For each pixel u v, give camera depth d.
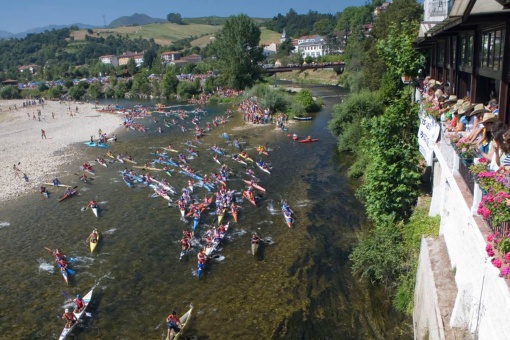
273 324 22.33
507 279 10.65
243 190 41.41
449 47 27.55
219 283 26.20
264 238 31.42
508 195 11.16
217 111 93.38
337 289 24.81
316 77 143.25
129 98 134.25
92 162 54.47
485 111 16.22
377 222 29.62
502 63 15.73
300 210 35.97
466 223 15.00
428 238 20.66
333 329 21.62
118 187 44.22
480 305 12.64
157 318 23.38
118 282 26.88
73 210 38.56
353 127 50.56
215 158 52.47
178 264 28.62
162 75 145.12
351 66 108.94
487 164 13.71
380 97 52.12
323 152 53.31
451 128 18.75
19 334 22.69
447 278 17.17
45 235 33.78
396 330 20.89
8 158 57.81
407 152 29.28
